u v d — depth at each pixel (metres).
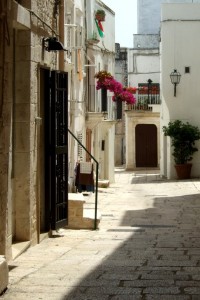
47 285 6.86
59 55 13.48
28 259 9.12
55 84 11.49
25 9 9.77
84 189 17.81
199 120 33.16
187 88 33.16
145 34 49.84
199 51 33.16
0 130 8.42
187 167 32.03
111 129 32.12
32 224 10.55
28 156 10.28
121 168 47.03
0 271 6.43
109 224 14.84
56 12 12.96
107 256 9.33
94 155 29.22
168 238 11.95
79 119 24.06
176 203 20.52
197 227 14.24
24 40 10.21
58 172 11.93
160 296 6.10
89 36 27.14
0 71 8.41
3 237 8.59
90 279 7.19
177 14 33.25
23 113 10.26
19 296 6.33
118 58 51.81
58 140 11.84
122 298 6.06
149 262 8.59
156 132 44.59
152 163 44.88
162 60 33.47
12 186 10.14
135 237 12.12
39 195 11.00
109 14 32.22
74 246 10.61
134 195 23.78
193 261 8.62
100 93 28.89
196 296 6.08
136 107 43.94
